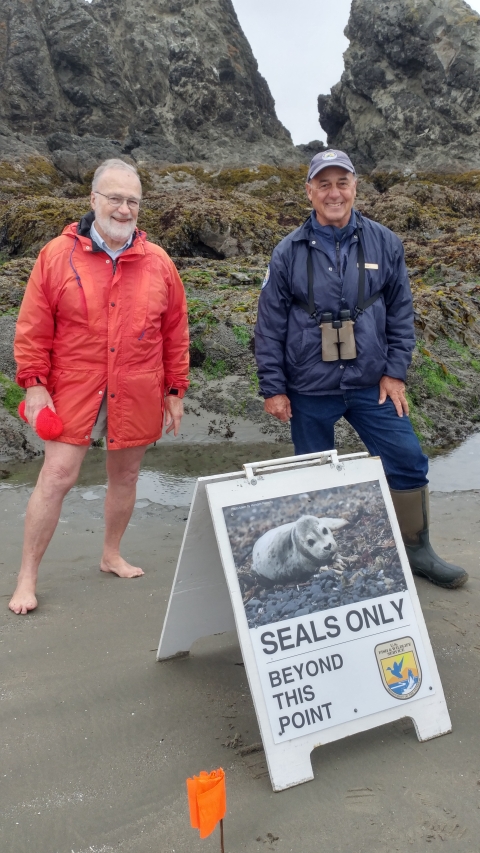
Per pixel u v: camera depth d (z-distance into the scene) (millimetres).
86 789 1988
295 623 2150
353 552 2297
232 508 2180
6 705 2369
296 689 2084
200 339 6711
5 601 3137
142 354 3113
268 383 3123
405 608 2312
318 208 2982
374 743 2195
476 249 13883
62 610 3068
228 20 28703
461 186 23984
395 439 3172
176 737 2229
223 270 10578
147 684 2510
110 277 3010
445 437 6121
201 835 1488
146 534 4035
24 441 5602
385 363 3119
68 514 4324
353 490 2357
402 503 3287
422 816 1873
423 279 12266
